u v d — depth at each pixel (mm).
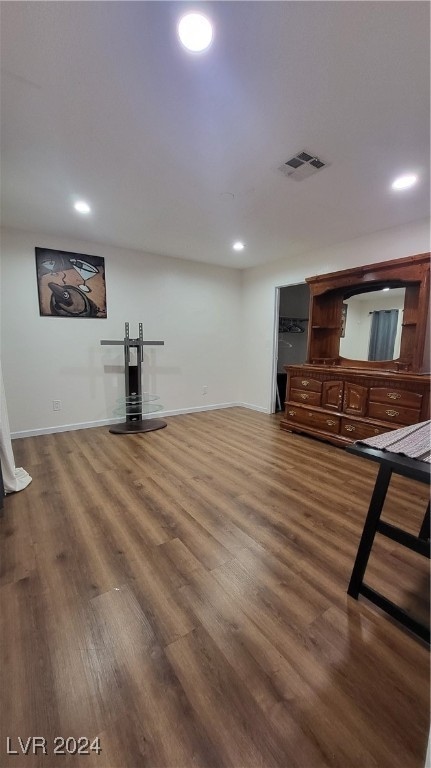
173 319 4633
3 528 1929
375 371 3244
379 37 1196
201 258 4551
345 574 1578
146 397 4285
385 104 1537
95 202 2662
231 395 5445
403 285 3277
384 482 1317
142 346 4289
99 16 1130
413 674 1108
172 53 1271
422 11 1102
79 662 1139
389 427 3006
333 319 3975
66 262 3693
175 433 3904
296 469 2846
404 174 2182
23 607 1368
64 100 1519
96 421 4129
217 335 5133
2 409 2271
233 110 1593
